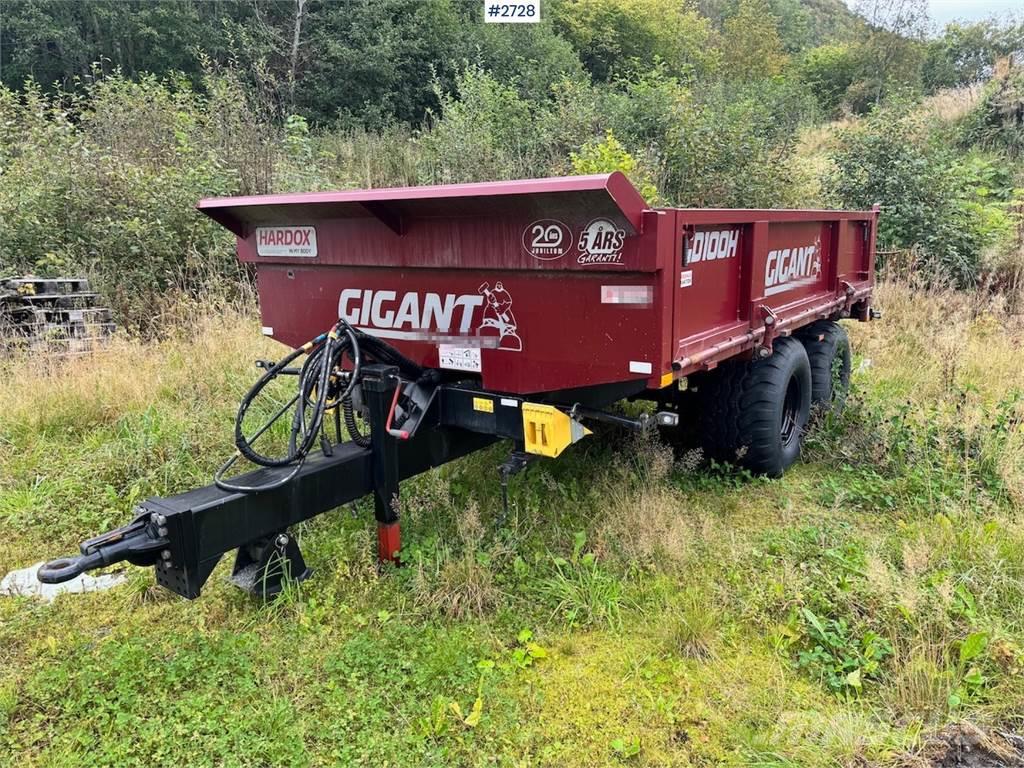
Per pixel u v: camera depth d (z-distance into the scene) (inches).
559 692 103.2
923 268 344.8
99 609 121.8
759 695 101.9
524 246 113.6
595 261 107.4
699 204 401.1
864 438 180.1
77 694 101.7
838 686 102.7
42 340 230.5
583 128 463.2
